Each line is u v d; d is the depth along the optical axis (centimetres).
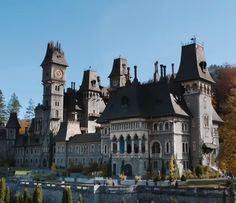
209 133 10750
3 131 18788
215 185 7125
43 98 16675
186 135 10450
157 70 13600
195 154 10381
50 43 17000
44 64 16725
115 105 11569
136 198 6688
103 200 6762
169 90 10644
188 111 10606
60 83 16638
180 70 11006
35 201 6638
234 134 7006
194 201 5891
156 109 10538
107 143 12238
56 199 7475
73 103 17038
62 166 14725
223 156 7000
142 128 10462
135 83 11456
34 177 10156
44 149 15988
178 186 6769
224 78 15512
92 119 16925
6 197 7269
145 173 10044
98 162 13112
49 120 16138
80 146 14125
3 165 17275
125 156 10656
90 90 17100
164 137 10219
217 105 14212
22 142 17525
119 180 8206
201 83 10656
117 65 16975
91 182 8288
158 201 6388
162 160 10175
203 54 11225
